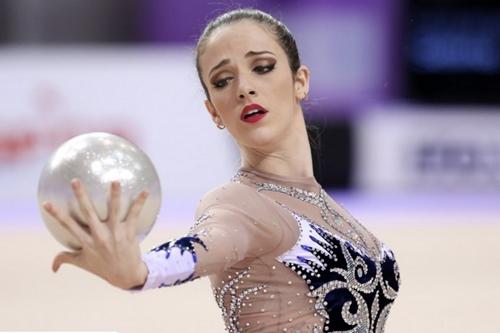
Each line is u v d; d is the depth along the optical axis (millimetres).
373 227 30125
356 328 7980
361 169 36844
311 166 8828
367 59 36469
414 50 37000
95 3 35344
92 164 6312
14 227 30359
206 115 35156
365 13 36250
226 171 35312
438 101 37188
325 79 36188
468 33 37844
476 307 18922
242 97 8289
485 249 26250
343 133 36562
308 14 35750
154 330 16781
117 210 6109
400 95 37031
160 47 35375
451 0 37531
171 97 34938
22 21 34844
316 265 7777
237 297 7871
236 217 7387
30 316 18062
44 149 34281
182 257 6648
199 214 7621
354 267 8000
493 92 37594
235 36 8398
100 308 18828
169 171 35125
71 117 34344
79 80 34375
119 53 34875
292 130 8656
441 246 26641
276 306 7762
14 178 34250
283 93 8477
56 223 6270
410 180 37125
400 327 17109
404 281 21641
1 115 33969
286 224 7750
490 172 37500
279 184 8445
